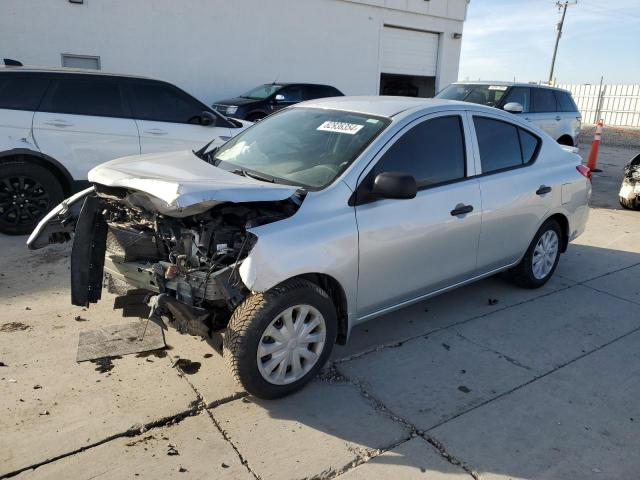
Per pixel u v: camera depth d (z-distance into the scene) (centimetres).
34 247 388
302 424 304
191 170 347
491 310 470
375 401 330
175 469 264
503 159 456
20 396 312
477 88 1120
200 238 309
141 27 1334
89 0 1254
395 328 429
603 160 1588
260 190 303
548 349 406
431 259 390
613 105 3294
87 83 638
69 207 378
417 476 270
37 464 262
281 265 298
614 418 324
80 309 423
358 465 275
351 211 336
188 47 1411
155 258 336
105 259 355
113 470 261
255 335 299
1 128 583
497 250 450
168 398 319
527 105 1096
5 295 444
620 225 790
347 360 376
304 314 321
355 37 1712
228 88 1503
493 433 305
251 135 433
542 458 287
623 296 516
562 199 501
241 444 285
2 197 593
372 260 347
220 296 302
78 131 625
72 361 351
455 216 397
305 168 361
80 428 288
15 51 1202
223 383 337
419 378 358
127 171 340
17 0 1177
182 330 300
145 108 672
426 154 388
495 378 362
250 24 1495
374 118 384
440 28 1911
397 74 1892
